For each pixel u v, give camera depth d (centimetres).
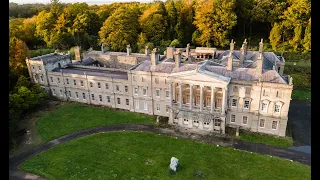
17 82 8269
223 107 6172
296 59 10425
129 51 9694
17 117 6681
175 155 5572
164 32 13000
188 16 13212
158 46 12712
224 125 6312
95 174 5103
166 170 5134
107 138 6312
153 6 13850
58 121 7238
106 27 12762
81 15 13912
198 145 5897
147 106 7425
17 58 9212
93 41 13800
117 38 12556
